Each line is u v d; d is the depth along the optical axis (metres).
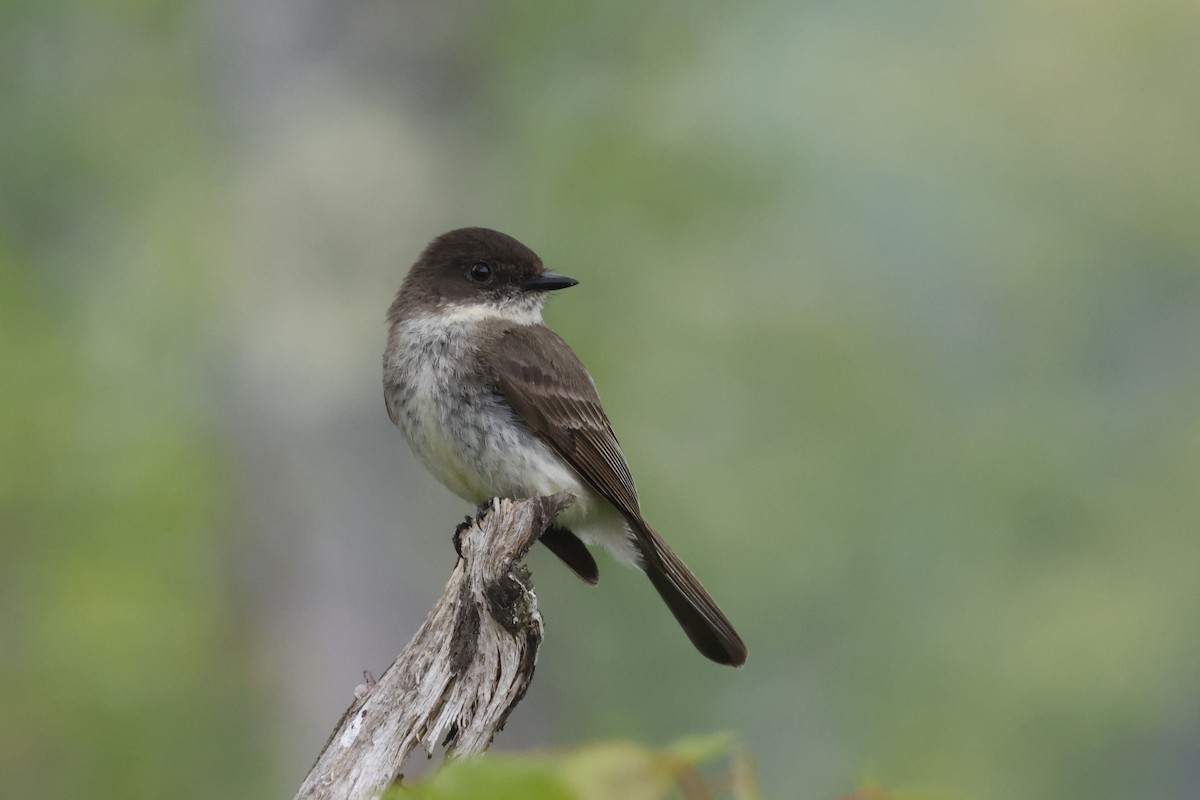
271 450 12.26
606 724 14.00
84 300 14.34
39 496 13.95
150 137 14.58
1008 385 17.80
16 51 14.62
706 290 14.73
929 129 18.09
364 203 12.44
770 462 15.21
